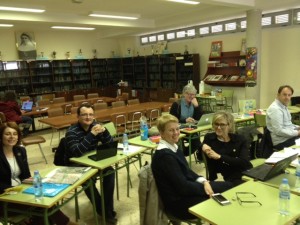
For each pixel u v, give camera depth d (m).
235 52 8.56
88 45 12.23
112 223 3.00
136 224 2.98
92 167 2.71
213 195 1.89
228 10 7.31
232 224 1.54
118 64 12.76
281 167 2.14
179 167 2.20
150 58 11.41
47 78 10.89
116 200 3.52
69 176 2.43
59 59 11.32
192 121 4.37
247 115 5.10
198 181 2.33
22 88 10.32
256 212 1.66
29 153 5.68
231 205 1.76
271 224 1.53
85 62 11.82
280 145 3.53
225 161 2.61
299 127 3.72
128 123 5.80
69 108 7.55
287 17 7.41
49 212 2.15
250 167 2.65
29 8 6.68
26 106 7.09
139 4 7.05
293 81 7.39
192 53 10.05
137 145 3.44
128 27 9.49
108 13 7.96
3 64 9.88
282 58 7.55
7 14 7.11
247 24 7.15
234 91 8.84
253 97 7.39
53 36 11.24
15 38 10.35
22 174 2.61
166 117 2.29
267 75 7.96
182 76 10.17
